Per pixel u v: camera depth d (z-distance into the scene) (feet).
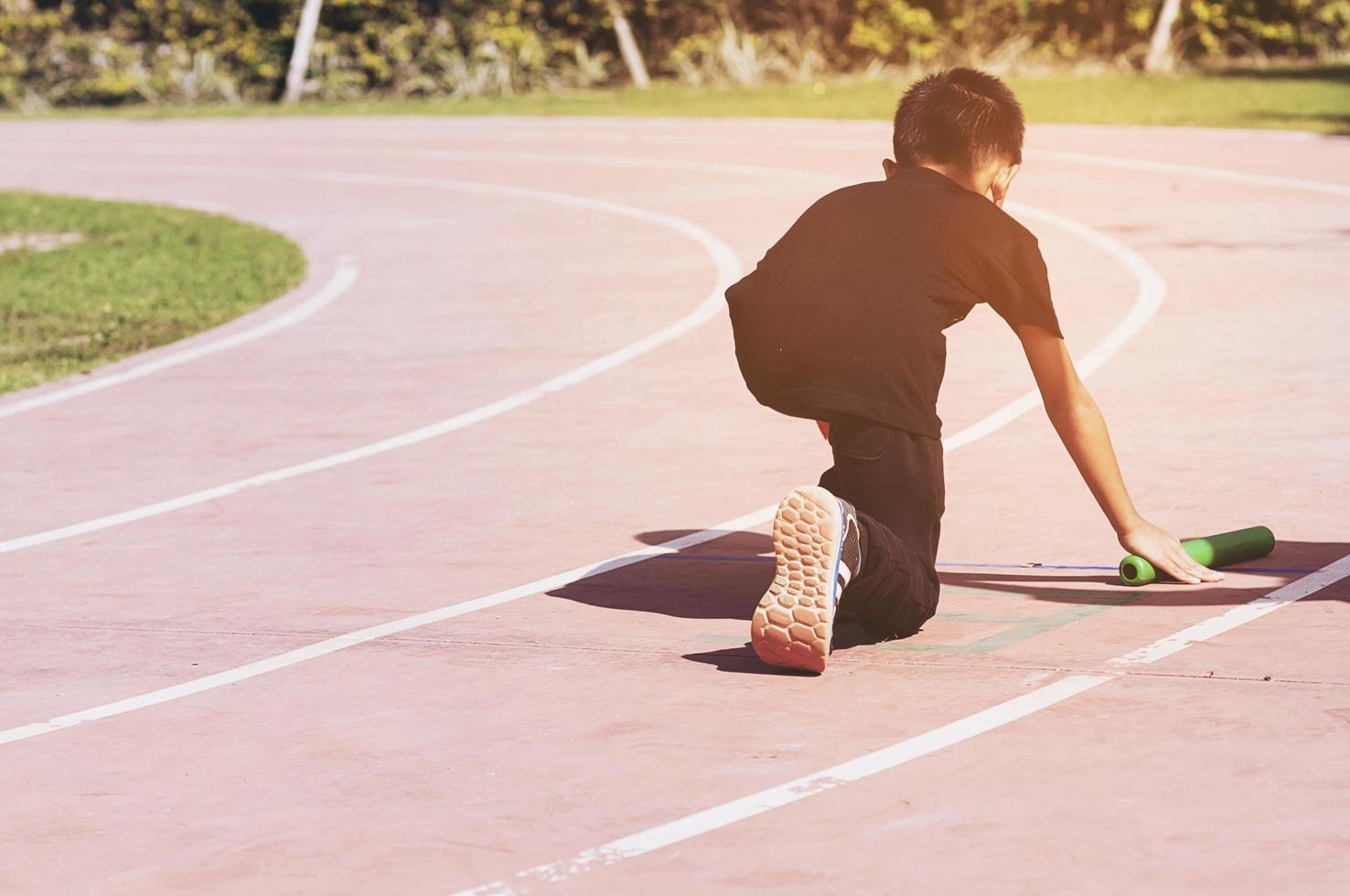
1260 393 30.22
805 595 16.47
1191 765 14.34
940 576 20.70
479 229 63.00
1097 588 19.80
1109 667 16.94
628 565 21.93
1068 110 98.17
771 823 13.62
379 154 97.09
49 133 124.16
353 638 19.30
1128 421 28.71
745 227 59.77
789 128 100.32
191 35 147.84
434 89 141.18
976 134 18.26
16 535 25.11
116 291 52.11
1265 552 20.52
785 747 15.24
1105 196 62.28
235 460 29.45
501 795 14.46
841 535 16.38
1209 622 18.24
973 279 17.72
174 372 38.37
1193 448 26.58
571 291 47.75
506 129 108.78
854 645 18.13
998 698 16.22
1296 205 56.59
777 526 16.47
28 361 40.45
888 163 19.21
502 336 41.04
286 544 23.82
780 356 17.74
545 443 29.63
